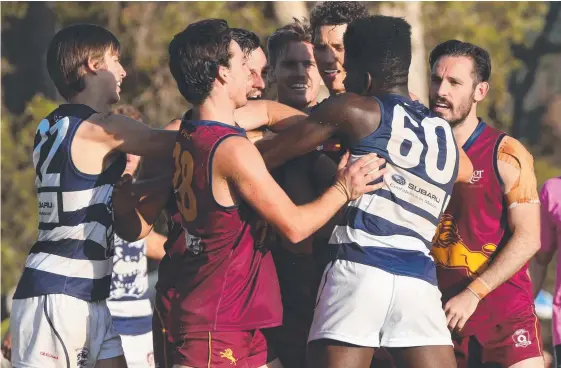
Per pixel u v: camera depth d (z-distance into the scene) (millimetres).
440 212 18766
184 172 18469
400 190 18250
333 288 18297
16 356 19672
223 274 18438
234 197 18234
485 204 21031
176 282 19000
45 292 19438
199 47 18266
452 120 21016
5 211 62500
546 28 89875
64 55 20062
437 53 21297
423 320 18141
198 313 18391
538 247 21031
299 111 21094
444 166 18625
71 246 19562
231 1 59344
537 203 21188
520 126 91000
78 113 19859
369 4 51125
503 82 68938
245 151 17953
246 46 21344
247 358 18875
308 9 55531
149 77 59750
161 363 19594
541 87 95562
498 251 21219
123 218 20547
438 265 21250
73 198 19562
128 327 26844
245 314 18562
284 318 20953
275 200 17969
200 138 18234
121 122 19781
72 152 19594
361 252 18125
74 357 19500
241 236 18547
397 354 18281
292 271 20953
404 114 18484
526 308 21562
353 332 18000
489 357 21547
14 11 66500
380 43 18719
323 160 20516
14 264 60906
